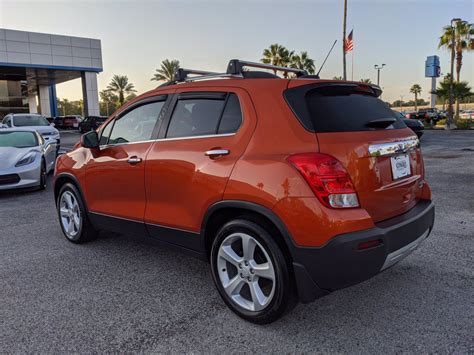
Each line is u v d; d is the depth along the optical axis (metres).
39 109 45.91
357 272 2.54
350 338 2.71
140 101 3.92
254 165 2.75
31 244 4.82
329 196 2.50
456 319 2.91
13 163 7.76
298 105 2.76
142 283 3.66
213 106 3.21
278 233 2.72
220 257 3.06
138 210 3.75
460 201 6.45
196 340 2.74
